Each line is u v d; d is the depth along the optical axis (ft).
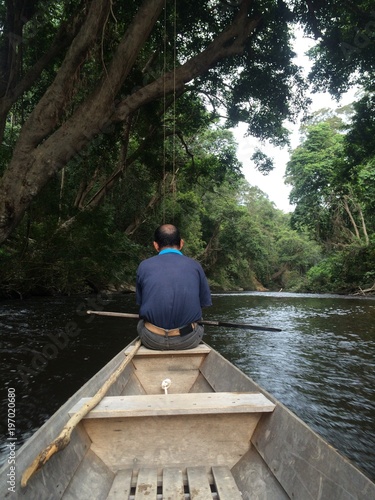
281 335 24.49
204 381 9.39
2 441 9.39
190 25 36.58
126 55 25.73
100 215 41.78
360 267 81.30
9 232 26.08
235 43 29.43
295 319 32.76
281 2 33.35
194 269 9.81
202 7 34.58
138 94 27.99
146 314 9.43
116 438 5.91
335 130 105.70
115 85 26.30
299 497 4.54
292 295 78.74
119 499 4.93
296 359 17.83
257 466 5.55
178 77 28.60
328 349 20.17
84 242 40.63
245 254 127.24
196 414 5.89
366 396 12.72
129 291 69.72
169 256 9.93
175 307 9.34
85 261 43.06
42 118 25.64
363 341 22.41
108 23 27.37
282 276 158.81
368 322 30.81
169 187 70.59
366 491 3.69
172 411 5.55
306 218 92.27
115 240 44.04
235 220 119.75
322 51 39.24
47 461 4.51
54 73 39.50
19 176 25.68
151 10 25.02
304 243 152.76
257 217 165.17
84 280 54.13
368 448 9.11
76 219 40.42
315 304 50.03
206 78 42.22
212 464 5.94
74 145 26.48
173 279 9.48
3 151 35.24
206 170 61.72
